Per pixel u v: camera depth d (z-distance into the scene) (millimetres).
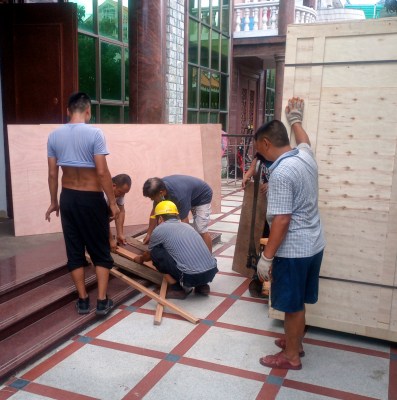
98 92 7621
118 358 3166
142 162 5996
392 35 3135
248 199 4805
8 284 3666
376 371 3068
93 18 7398
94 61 7508
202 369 3041
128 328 3625
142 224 5980
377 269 3346
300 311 2963
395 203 3236
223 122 13320
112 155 5809
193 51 10789
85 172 3479
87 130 3451
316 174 2877
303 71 3389
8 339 3250
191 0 10422
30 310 3471
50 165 3602
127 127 5898
